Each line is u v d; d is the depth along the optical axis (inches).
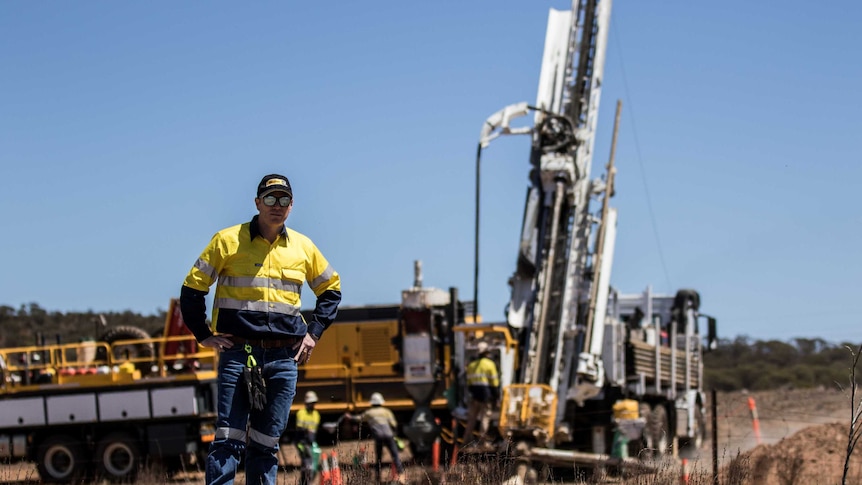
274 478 339.0
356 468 528.7
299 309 343.3
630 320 1267.2
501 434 854.5
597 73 1015.6
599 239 975.0
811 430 980.6
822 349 3501.5
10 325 3294.8
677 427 1258.6
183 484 904.9
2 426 1088.2
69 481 1069.8
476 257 933.8
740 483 536.7
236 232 337.4
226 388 330.0
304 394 1168.8
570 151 955.3
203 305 334.0
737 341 3617.1
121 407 1068.5
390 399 1150.3
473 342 931.3
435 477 562.3
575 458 816.9
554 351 944.9
